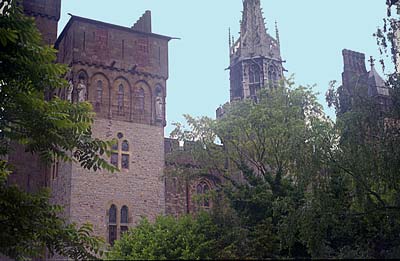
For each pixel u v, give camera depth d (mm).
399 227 25891
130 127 41031
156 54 44312
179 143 41562
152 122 42188
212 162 36500
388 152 24359
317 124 26906
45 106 22812
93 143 24344
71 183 37000
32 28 22484
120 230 37906
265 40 71562
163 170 40969
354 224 26297
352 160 24734
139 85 42656
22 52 22094
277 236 26078
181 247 26750
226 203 31859
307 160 25781
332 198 25016
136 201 39219
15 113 23156
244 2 75062
